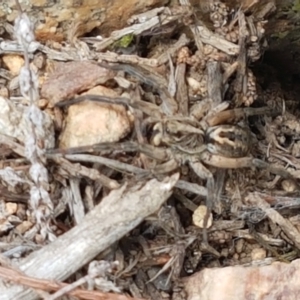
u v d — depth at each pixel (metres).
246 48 0.17
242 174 0.17
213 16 0.16
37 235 0.15
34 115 0.15
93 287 0.14
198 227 0.16
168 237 0.16
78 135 0.15
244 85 0.17
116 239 0.14
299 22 0.18
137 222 0.14
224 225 0.16
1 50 0.16
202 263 0.16
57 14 0.15
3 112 0.15
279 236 0.16
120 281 0.15
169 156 0.15
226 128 0.16
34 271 0.14
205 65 0.16
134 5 0.16
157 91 0.16
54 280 0.14
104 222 0.14
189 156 0.15
